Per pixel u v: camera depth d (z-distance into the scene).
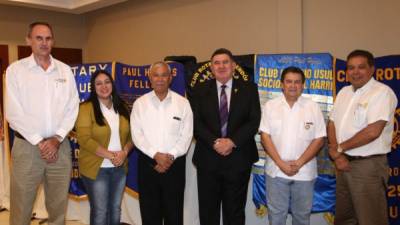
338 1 3.69
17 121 2.26
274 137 2.43
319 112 2.43
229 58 2.48
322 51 3.85
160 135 2.52
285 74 2.41
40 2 5.80
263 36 4.37
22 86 2.28
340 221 2.56
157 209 2.56
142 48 6.00
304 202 2.38
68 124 2.39
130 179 3.24
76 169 3.38
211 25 4.95
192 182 3.13
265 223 2.99
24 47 6.35
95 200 2.45
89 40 7.11
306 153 2.36
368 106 2.28
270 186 2.45
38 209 3.54
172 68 3.14
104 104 2.54
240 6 4.59
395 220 2.76
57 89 2.37
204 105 2.55
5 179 3.75
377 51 3.43
